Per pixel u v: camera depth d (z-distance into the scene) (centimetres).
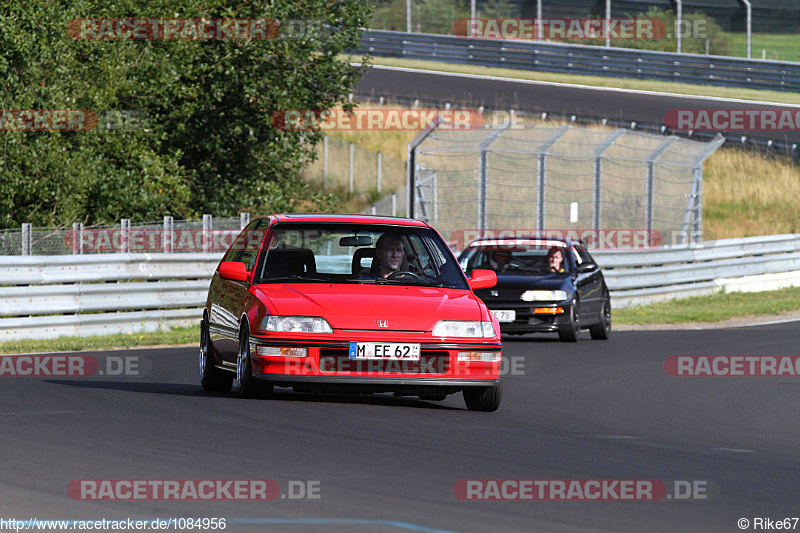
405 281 3856
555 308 6506
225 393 4006
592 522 2108
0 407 3525
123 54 9038
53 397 3803
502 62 17850
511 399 4134
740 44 18550
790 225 13912
